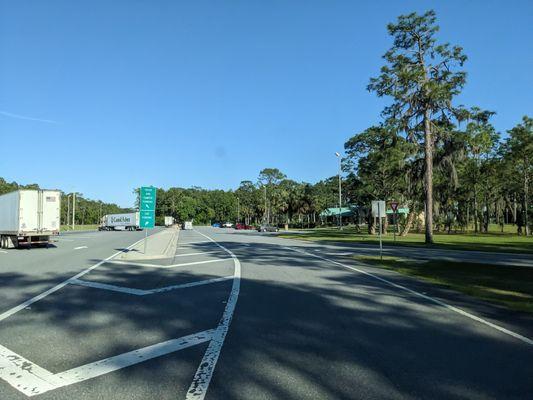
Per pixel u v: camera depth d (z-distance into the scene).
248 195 144.00
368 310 9.32
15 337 7.12
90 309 9.34
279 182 124.38
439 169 37.06
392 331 7.58
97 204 151.50
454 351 6.44
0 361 5.95
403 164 38.31
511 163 51.03
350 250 27.69
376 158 42.34
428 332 7.54
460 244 33.28
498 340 7.07
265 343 6.79
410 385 5.07
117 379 5.25
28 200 29.20
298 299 10.56
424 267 17.91
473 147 34.88
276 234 57.44
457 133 34.53
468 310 9.48
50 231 29.75
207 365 5.75
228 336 7.20
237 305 9.79
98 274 15.35
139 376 5.35
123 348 6.52
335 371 5.54
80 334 7.31
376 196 51.66
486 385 5.09
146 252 24.48
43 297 10.75
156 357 6.09
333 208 99.00
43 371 5.55
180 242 37.25
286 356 6.15
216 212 156.75
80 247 30.47
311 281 13.66
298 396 4.74
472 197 62.75
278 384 5.09
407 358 6.08
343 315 8.81
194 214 152.38
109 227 92.88
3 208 31.88
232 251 26.56
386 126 37.06
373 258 21.84
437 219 68.12
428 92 32.94
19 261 20.22
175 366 5.71
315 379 5.26
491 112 33.28
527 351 6.48
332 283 13.27
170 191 155.25
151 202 23.81
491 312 9.31
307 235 51.88
